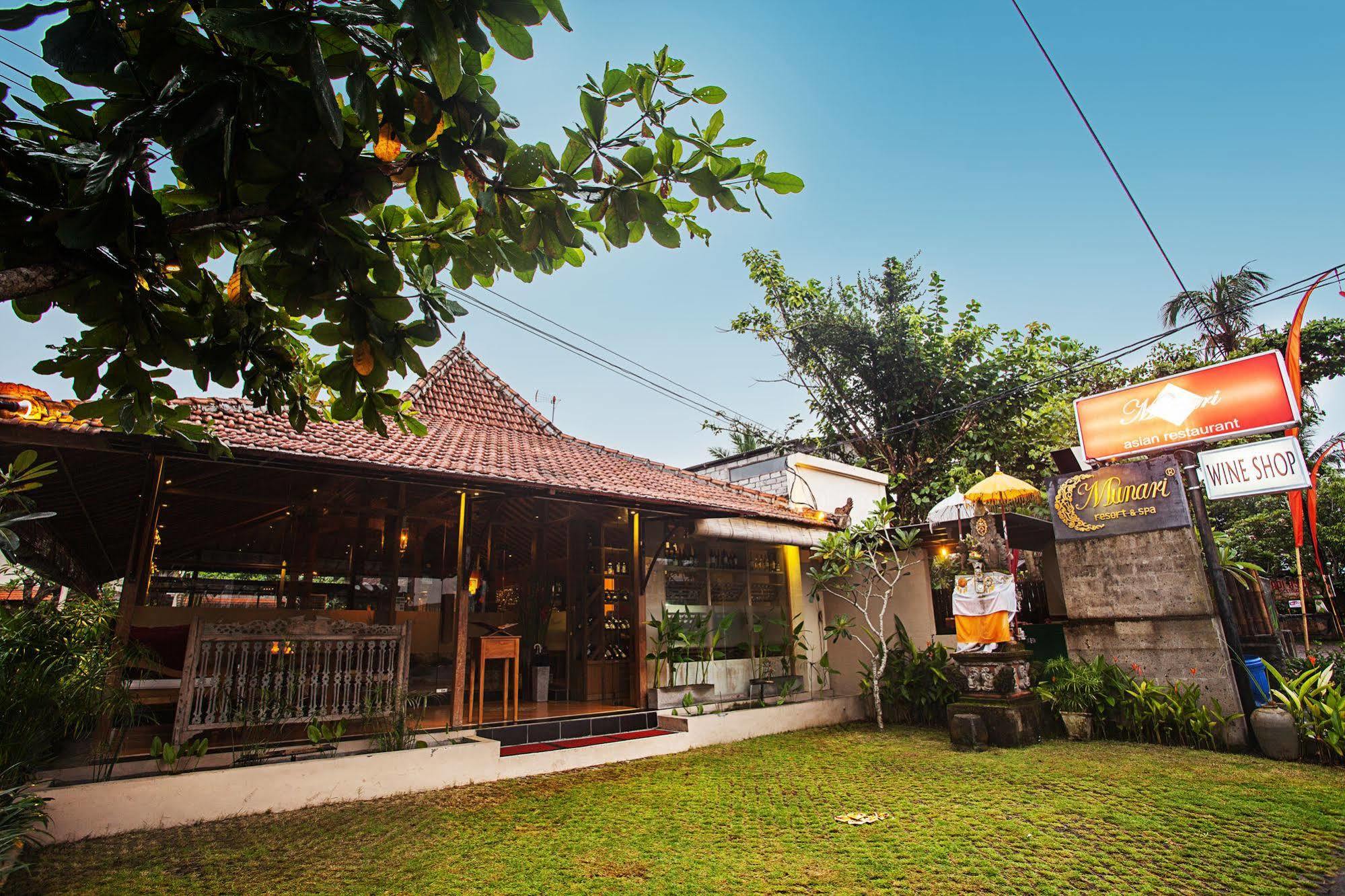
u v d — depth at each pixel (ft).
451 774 21.52
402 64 6.17
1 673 14.61
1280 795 19.44
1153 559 29.37
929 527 36.01
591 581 33.32
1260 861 14.64
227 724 19.11
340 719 20.89
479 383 37.01
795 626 38.70
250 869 14.46
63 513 27.12
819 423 67.00
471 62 6.48
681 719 28.60
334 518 33.45
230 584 36.63
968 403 56.85
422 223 8.73
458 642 24.71
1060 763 24.14
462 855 15.47
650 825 17.76
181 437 10.33
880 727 32.86
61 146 5.92
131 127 5.35
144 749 19.75
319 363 11.69
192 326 8.20
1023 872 14.32
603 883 13.96
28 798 13.78
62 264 6.19
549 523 34.04
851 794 20.81
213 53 5.61
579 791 21.12
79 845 15.46
